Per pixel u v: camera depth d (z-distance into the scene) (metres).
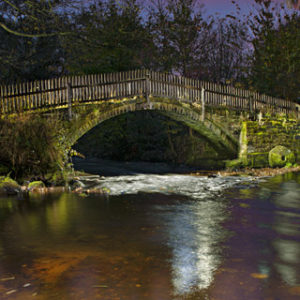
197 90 17.97
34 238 5.77
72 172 13.56
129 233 6.14
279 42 26.83
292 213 8.03
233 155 19.94
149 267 4.38
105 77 15.03
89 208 8.51
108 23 19.17
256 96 20.67
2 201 9.41
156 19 24.64
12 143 11.89
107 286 3.78
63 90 14.00
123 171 19.69
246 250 5.16
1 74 22.67
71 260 4.65
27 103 13.54
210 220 7.25
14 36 21.38
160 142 26.22
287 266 4.45
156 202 9.48
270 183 13.77
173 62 25.28
